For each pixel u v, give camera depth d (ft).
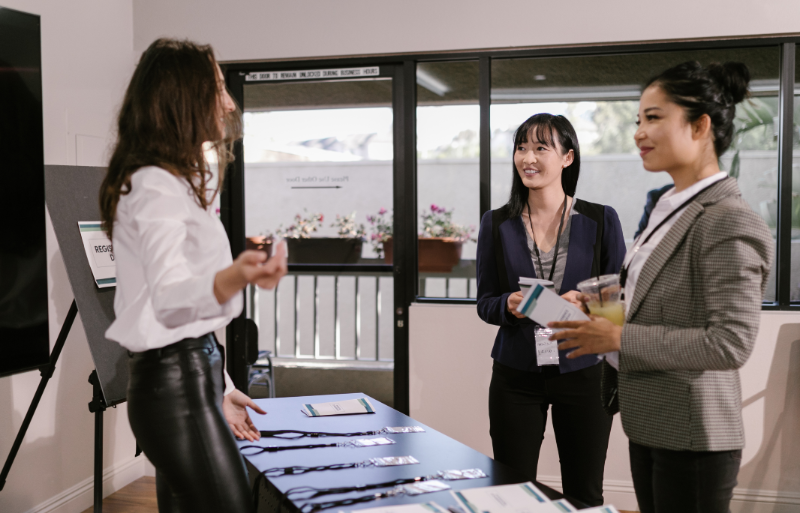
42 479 8.68
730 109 3.93
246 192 10.83
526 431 6.54
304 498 3.90
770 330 8.98
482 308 6.70
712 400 3.83
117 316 4.02
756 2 8.95
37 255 6.92
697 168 4.02
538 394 6.45
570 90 9.87
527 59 9.92
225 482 3.97
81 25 9.36
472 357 9.93
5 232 6.59
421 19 9.84
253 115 10.70
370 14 9.99
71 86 9.17
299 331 15.93
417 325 10.08
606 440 6.42
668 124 3.93
